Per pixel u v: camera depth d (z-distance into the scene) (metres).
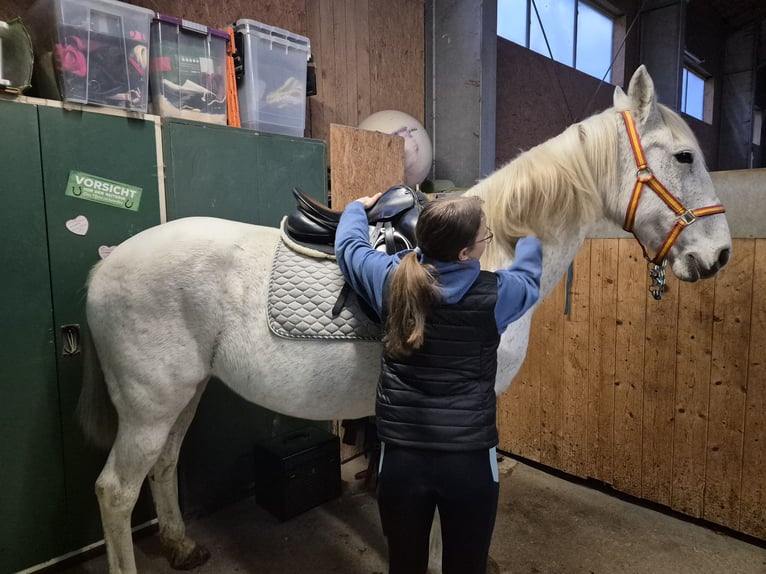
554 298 2.35
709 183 1.29
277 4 2.76
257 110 2.16
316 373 1.31
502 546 1.87
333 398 1.34
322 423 2.44
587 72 5.12
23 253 1.53
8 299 1.52
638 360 2.10
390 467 0.99
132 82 1.70
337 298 1.30
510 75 4.15
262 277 1.36
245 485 2.17
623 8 5.40
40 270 1.57
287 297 1.31
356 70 3.24
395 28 3.46
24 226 1.53
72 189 1.60
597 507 2.15
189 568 1.74
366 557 1.82
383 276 1.01
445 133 3.69
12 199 1.50
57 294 1.61
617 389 2.17
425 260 0.98
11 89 1.45
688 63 6.89
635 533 1.96
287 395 1.35
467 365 0.96
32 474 1.61
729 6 6.93
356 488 2.29
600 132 1.27
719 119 7.74
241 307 1.36
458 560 1.01
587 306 2.24
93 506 1.75
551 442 2.44
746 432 1.84
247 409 2.13
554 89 4.64
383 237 1.32
